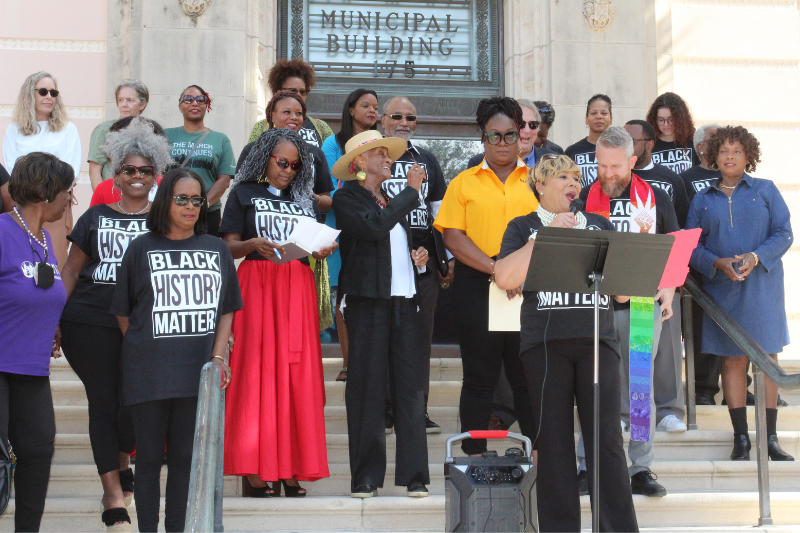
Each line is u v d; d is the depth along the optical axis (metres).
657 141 5.95
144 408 3.59
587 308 3.64
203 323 3.69
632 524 3.58
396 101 5.02
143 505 3.54
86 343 3.96
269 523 4.07
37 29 6.85
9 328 3.54
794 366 5.88
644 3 7.14
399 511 4.09
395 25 7.34
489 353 4.44
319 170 4.82
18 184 3.70
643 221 4.45
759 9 7.46
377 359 4.23
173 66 6.64
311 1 7.25
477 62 7.38
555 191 3.84
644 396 4.34
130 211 4.12
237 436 4.09
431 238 4.94
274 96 4.94
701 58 7.37
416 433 4.22
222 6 6.72
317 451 4.16
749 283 5.02
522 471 3.41
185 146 5.49
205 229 3.86
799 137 7.34
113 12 6.89
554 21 7.01
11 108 6.77
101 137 5.62
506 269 3.65
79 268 4.07
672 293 4.47
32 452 3.59
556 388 3.65
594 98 5.57
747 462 4.68
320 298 4.87
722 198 5.17
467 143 7.31
